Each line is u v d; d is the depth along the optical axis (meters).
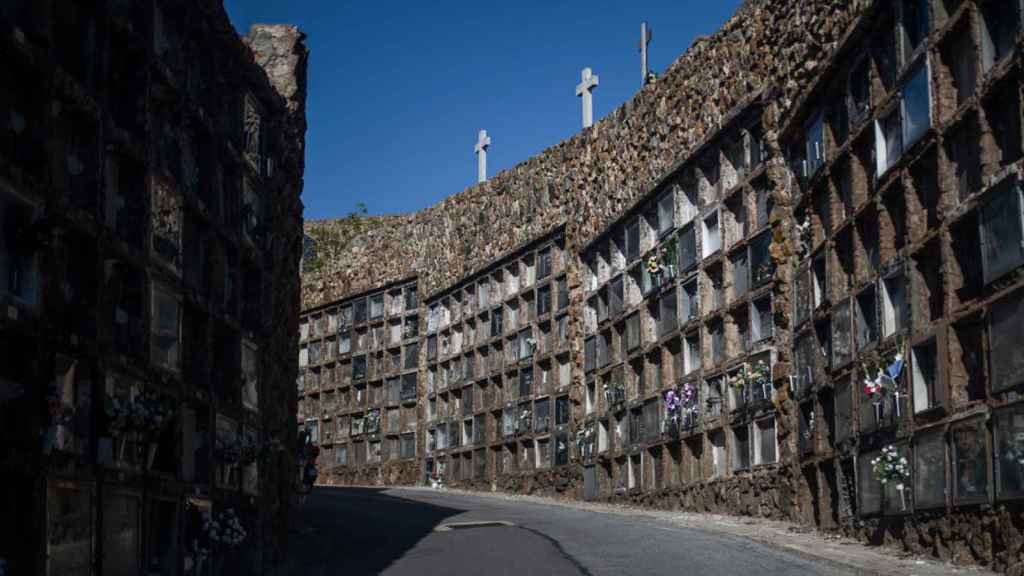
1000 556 10.63
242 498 14.40
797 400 17.59
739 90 20.27
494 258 33.06
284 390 17.77
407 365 37.47
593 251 28.00
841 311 15.54
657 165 24.12
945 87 12.27
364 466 38.22
